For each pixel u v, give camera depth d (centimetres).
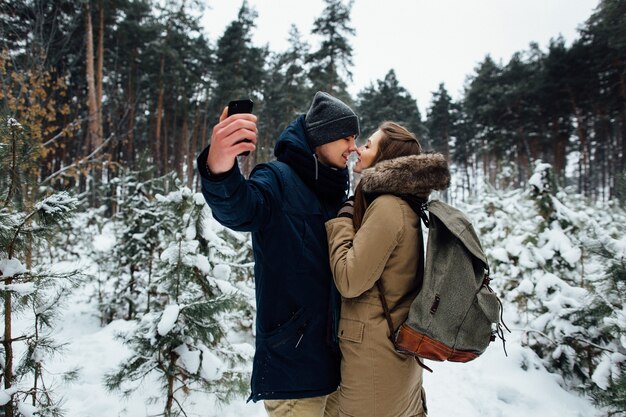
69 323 602
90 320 621
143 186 653
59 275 226
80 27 1797
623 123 2520
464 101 3609
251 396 149
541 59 2886
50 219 226
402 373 142
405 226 144
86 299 701
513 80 3023
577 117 2595
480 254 141
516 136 2875
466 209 1095
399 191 149
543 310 475
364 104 3691
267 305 143
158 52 2173
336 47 2189
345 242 146
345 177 174
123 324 565
